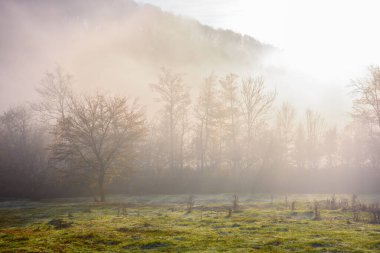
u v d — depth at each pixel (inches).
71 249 649.6
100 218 1099.9
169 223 956.6
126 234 791.1
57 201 1915.6
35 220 1122.7
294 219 1003.3
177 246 656.4
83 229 878.4
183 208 1384.1
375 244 644.7
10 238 772.6
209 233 786.2
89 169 1893.5
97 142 1884.8
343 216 1056.8
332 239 693.9
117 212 1268.5
